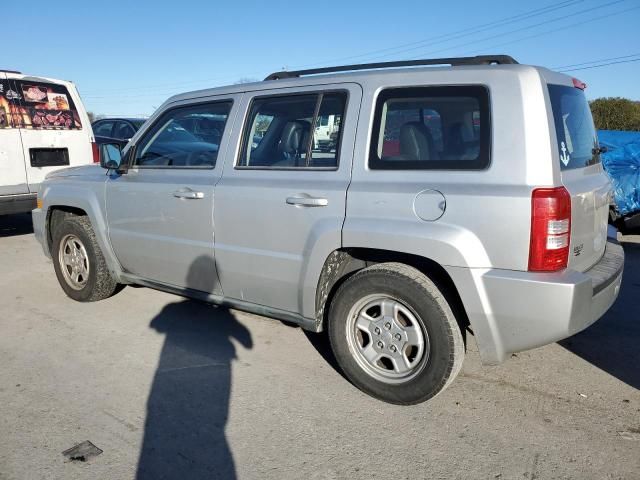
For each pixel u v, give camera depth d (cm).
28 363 388
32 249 754
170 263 427
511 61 314
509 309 281
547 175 275
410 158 313
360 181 323
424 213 297
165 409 324
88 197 479
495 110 289
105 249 480
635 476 261
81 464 272
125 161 454
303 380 361
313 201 333
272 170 363
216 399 336
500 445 286
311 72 374
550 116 284
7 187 730
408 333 315
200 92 421
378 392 328
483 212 281
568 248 283
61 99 791
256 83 391
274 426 306
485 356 299
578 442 288
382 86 327
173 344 420
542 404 328
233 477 263
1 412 321
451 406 326
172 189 410
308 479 261
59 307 507
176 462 274
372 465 271
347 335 336
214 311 494
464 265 285
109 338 432
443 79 309
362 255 345
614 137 807
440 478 260
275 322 466
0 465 271
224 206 379
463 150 298
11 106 730
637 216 718
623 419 311
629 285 567
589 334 436
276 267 360
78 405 329
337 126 341
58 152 788
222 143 394
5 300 529
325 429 302
